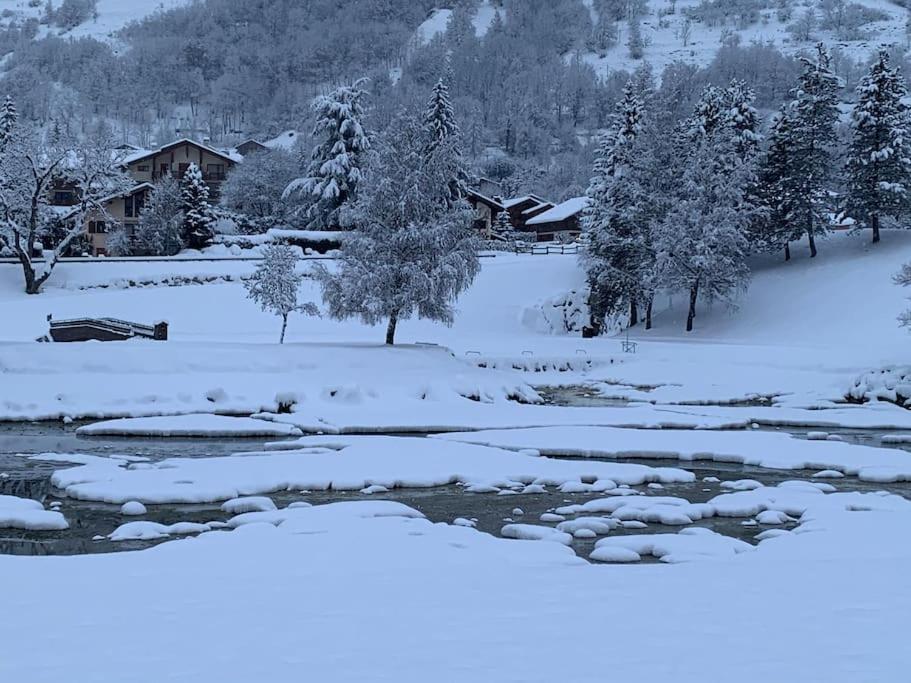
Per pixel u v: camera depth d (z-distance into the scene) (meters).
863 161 64.25
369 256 39.97
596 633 8.12
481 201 93.00
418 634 8.11
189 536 15.20
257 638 7.98
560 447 25.56
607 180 62.94
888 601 9.44
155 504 17.98
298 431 27.84
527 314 62.97
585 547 14.64
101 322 43.12
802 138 64.69
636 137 62.59
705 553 13.49
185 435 27.17
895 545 13.77
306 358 36.06
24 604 9.43
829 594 9.80
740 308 60.88
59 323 43.09
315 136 82.81
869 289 56.88
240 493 18.97
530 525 15.89
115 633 8.18
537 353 49.53
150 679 6.79
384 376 35.81
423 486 20.34
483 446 25.42
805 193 64.69
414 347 39.91
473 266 40.81
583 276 68.44
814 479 22.05
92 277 64.06
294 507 16.98
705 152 59.06
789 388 41.12
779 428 32.34
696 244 57.78
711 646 7.64
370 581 10.73
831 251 66.56
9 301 57.41
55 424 29.28
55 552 14.10
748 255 70.00
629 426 30.77
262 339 49.97
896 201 63.53
